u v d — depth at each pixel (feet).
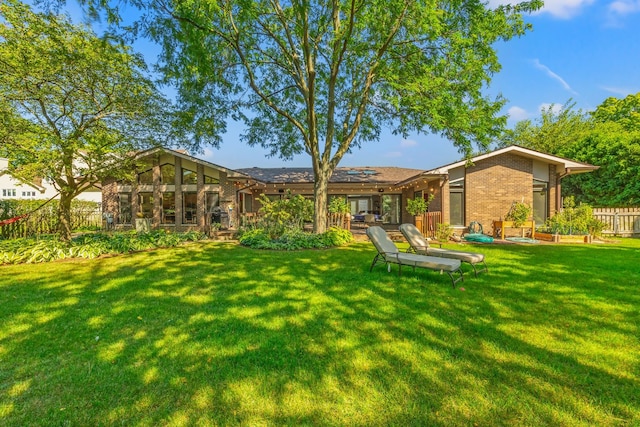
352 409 7.30
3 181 75.10
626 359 9.43
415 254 21.89
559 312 13.38
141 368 9.06
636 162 50.78
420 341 10.69
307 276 20.13
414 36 32.94
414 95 31.71
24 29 24.68
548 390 7.95
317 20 35.32
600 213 45.42
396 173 66.59
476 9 30.66
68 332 11.56
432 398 7.66
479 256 20.51
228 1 27.66
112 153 31.99
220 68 34.96
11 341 10.80
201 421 6.94
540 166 46.50
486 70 33.99
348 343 10.57
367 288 17.24
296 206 40.14
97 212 56.34
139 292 16.67
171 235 37.35
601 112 82.38
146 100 30.53
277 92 42.27
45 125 28.25
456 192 46.57
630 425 6.73
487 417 6.99
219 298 15.58
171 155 51.29
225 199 50.47
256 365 9.21
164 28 28.45
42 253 25.82
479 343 10.53
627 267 22.44
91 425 6.86
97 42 25.85
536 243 36.68
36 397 7.79
